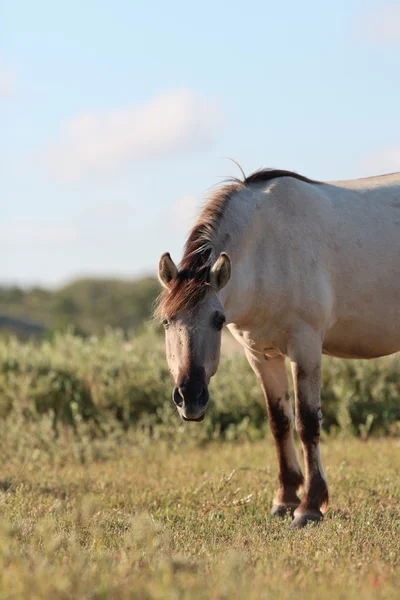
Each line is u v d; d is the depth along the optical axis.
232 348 19.30
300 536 6.95
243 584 4.49
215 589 4.39
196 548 6.25
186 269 7.52
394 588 4.75
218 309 7.41
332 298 8.60
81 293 71.69
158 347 18.02
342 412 15.38
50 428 14.18
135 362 16.78
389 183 9.27
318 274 8.43
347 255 8.63
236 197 8.45
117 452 13.66
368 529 7.14
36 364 16.67
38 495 9.38
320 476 8.34
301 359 8.37
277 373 9.05
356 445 13.57
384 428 15.50
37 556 5.12
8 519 7.07
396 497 8.89
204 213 8.21
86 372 16.45
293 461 8.98
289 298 8.34
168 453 13.75
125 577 4.67
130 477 10.59
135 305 67.88
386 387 15.77
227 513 8.21
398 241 8.87
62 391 16.11
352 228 8.73
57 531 6.65
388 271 8.77
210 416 15.84
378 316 8.82
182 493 9.18
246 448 13.40
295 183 8.73
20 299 72.19
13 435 13.95
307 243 8.45
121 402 16.12
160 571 4.81
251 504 8.81
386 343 9.04
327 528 7.16
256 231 8.37
